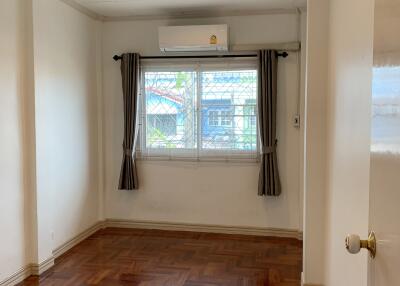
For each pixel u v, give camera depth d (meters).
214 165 4.68
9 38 3.19
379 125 0.96
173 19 4.65
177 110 4.71
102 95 4.83
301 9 4.28
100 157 4.84
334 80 2.55
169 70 4.69
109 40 4.80
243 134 4.58
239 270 3.57
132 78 4.64
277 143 4.50
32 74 3.42
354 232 1.84
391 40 0.86
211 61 4.58
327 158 2.87
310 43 2.96
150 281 3.33
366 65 1.62
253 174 4.60
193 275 3.46
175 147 4.75
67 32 4.03
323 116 2.96
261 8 4.34
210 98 4.63
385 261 0.89
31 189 3.46
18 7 3.29
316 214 3.01
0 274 3.11
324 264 2.97
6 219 3.18
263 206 4.60
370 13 1.56
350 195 1.95
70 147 4.13
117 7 4.33
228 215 4.68
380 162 0.94
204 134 4.68
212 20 4.57
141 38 4.73
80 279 3.37
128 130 4.70
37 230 3.47
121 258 3.87
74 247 4.19
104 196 4.89
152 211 4.85
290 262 3.76
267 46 4.43
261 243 4.33
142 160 4.83
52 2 3.71
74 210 4.24
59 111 3.89
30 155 3.45
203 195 4.73
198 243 4.33
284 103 4.46
